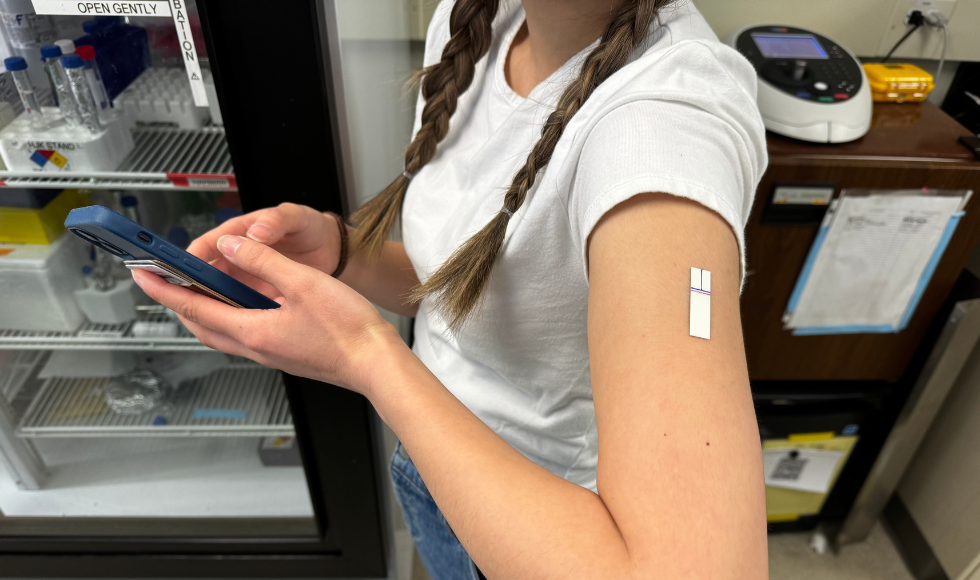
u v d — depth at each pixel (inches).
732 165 17.3
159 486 62.3
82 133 42.4
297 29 32.9
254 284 31.4
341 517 54.4
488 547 15.4
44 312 51.8
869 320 50.9
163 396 61.4
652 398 14.0
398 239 41.4
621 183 15.7
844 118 44.8
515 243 21.5
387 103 44.8
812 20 55.0
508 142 25.0
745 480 13.8
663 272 15.0
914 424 54.9
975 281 48.1
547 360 25.3
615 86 18.4
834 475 62.2
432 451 17.3
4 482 62.4
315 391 46.3
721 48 19.1
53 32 41.7
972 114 56.4
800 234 46.1
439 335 30.7
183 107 45.2
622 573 13.4
